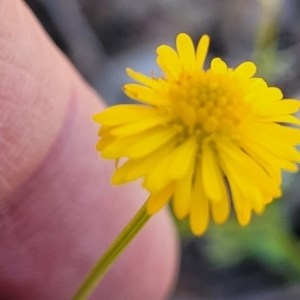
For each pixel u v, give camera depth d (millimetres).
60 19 94
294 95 90
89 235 61
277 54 92
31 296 64
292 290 84
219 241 79
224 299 84
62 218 59
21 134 47
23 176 51
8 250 59
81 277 63
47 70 50
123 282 66
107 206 61
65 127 56
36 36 48
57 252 61
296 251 79
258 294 84
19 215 56
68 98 55
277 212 79
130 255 65
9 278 62
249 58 94
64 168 57
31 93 47
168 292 79
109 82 92
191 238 86
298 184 84
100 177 60
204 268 86
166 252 69
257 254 81
